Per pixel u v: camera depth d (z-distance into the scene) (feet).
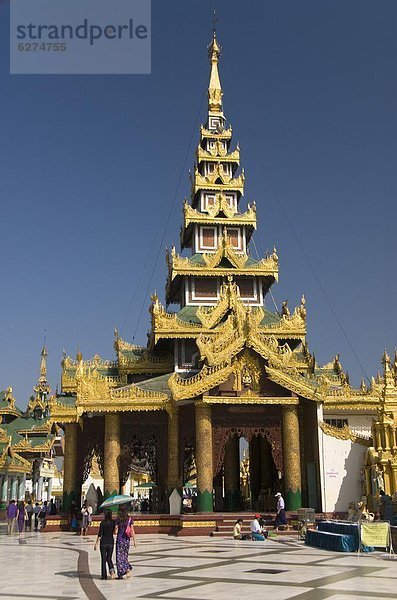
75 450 159.74
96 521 141.79
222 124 240.94
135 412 150.51
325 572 70.69
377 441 133.39
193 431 146.82
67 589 61.46
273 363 142.00
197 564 80.07
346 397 161.58
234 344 141.49
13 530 154.10
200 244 206.39
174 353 176.35
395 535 91.91
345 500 137.08
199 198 219.61
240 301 173.88
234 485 159.63
